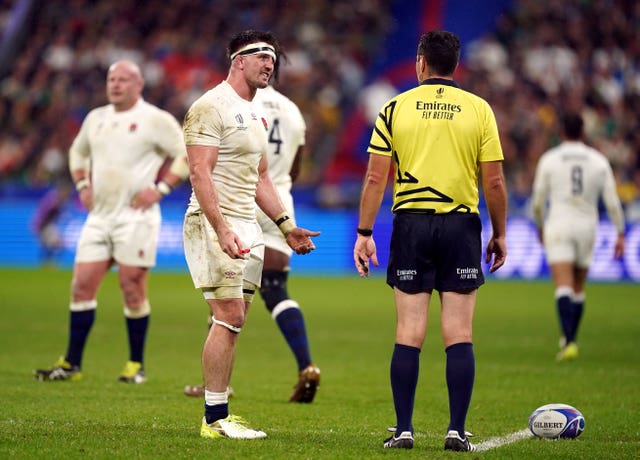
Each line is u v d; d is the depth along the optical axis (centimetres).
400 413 2111
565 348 4094
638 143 10294
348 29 12031
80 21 11931
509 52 11456
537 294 7394
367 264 2155
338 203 9481
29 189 9706
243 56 2223
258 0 12131
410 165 2117
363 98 11544
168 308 6075
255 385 3291
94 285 3350
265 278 3039
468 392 2091
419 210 2108
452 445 2073
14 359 3822
